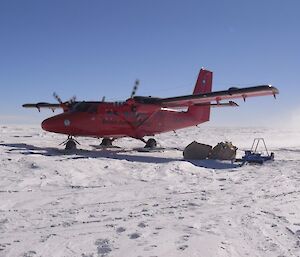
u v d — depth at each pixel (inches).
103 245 203.3
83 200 309.6
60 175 402.9
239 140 1304.1
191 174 457.4
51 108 912.3
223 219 260.4
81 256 187.5
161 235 221.0
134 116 732.7
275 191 364.2
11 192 326.6
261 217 267.6
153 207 292.5
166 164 496.1
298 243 214.2
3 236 214.8
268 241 215.8
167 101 728.3
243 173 477.1
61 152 631.8
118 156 617.3
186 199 323.3
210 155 631.8
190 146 624.1
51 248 197.5
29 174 398.3
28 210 273.4
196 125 896.3
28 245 201.0
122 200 314.5
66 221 248.2
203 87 912.9
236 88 636.1
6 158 490.0
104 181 393.1
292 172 485.1
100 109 689.0
